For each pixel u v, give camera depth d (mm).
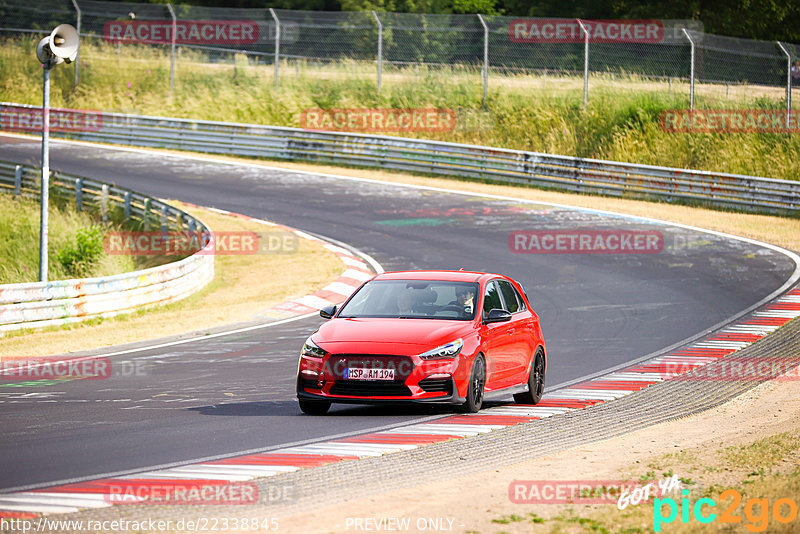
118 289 76500
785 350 59312
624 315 73250
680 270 92188
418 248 102938
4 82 189250
